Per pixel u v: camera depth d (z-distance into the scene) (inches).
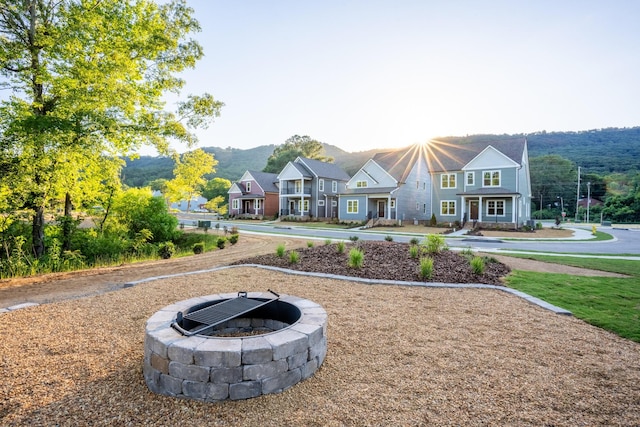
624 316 205.5
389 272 320.2
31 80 454.0
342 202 1288.1
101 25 438.3
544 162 2613.2
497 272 338.3
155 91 510.9
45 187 473.4
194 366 115.6
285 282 293.1
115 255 575.5
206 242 725.9
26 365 139.5
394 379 129.1
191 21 514.0
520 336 173.5
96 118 423.8
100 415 107.3
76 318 199.3
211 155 1163.9
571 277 324.5
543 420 104.0
